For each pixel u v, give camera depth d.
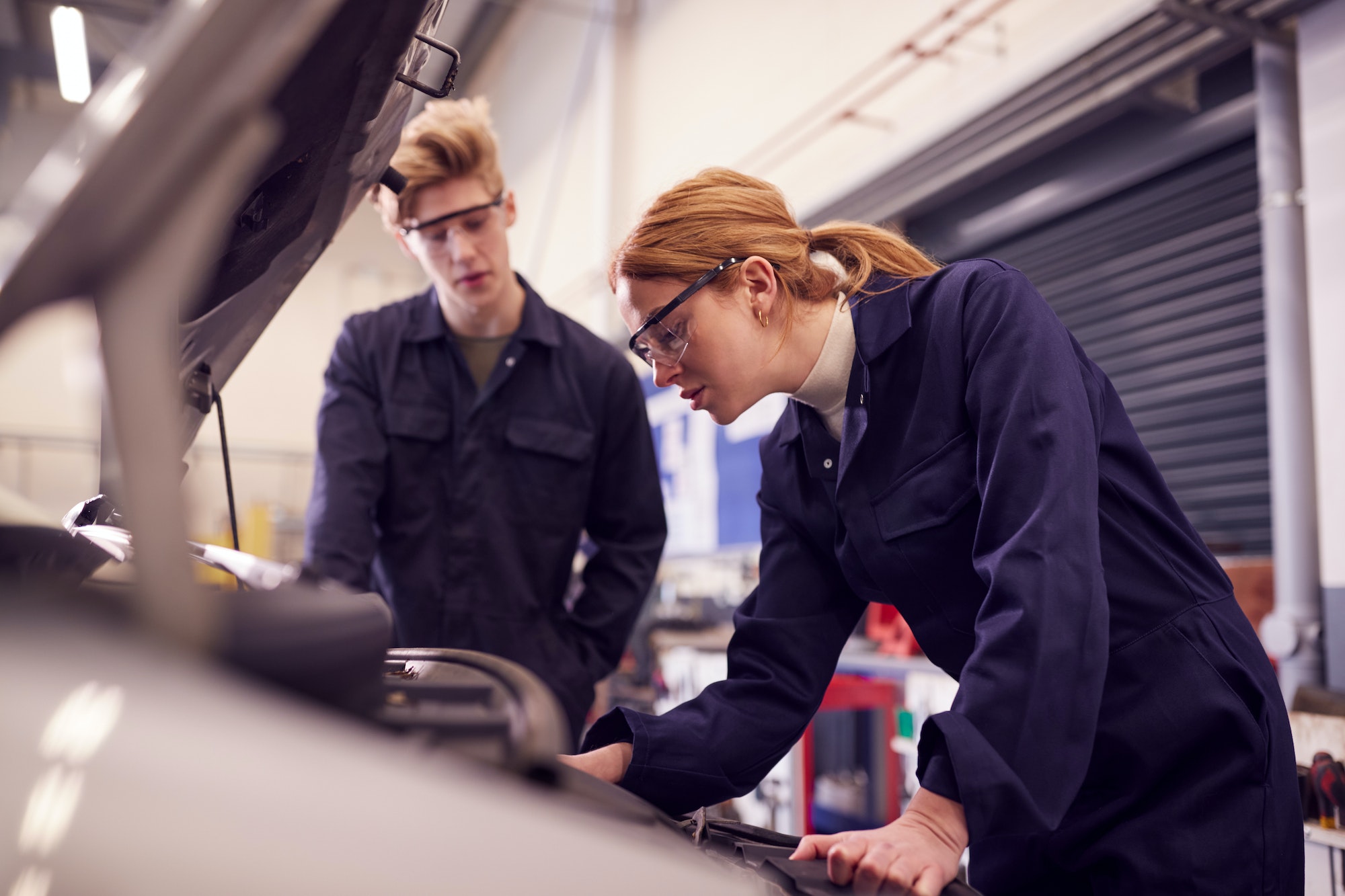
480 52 9.73
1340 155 2.67
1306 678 2.62
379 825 0.33
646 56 6.74
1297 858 0.86
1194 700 0.83
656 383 1.02
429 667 0.63
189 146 0.33
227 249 0.61
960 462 0.90
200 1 0.33
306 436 9.95
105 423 0.50
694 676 3.59
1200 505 3.50
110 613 0.38
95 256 0.33
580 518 1.69
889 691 3.24
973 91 4.02
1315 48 2.75
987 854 0.97
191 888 0.30
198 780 0.32
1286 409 2.77
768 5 5.43
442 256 1.59
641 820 0.47
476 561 1.65
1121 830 0.85
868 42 4.62
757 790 3.18
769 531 1.10
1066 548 0.71
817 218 4.65
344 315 10.12
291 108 0.52
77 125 0.34
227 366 0.85
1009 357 0.82
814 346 0.97
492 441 1.68
